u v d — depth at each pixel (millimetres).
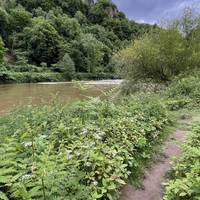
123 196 4051
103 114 6648
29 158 3865
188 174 3873
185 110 10023
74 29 88000
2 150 3803
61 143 4750
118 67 19125
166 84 17344
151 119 7254
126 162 4715
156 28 18594
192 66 17484
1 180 3098
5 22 73312
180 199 3672
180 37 17969
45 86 36344
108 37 98312
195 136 5672
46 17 87812
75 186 3414
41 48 68250
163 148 6023
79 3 122750
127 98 11352
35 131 5199
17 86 36719
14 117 6875
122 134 5496
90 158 4121
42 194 3049
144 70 18344
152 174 4816
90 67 70125
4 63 53375
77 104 7016
